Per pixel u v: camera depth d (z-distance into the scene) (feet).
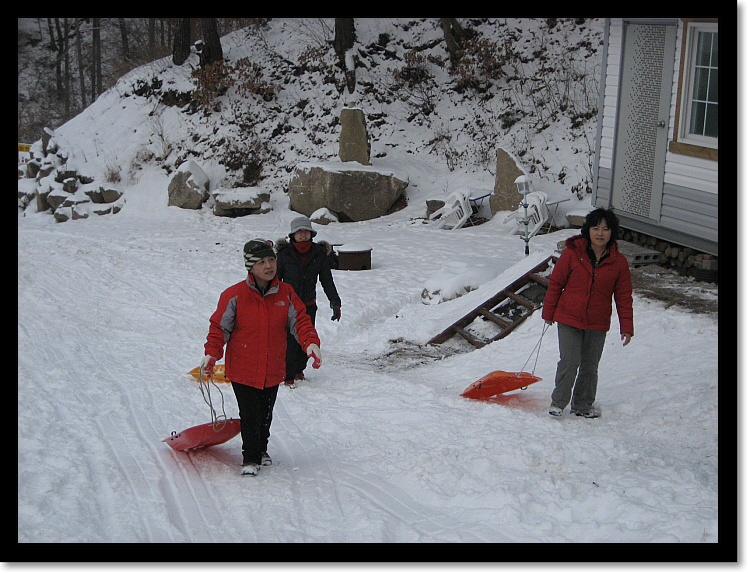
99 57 116.16
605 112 35.81
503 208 53.62
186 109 72.90
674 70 31.09
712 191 29.30
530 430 18.12
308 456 17.84
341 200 58.49
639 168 33.65
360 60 73.97
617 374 22.40
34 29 131.13
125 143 71.41
